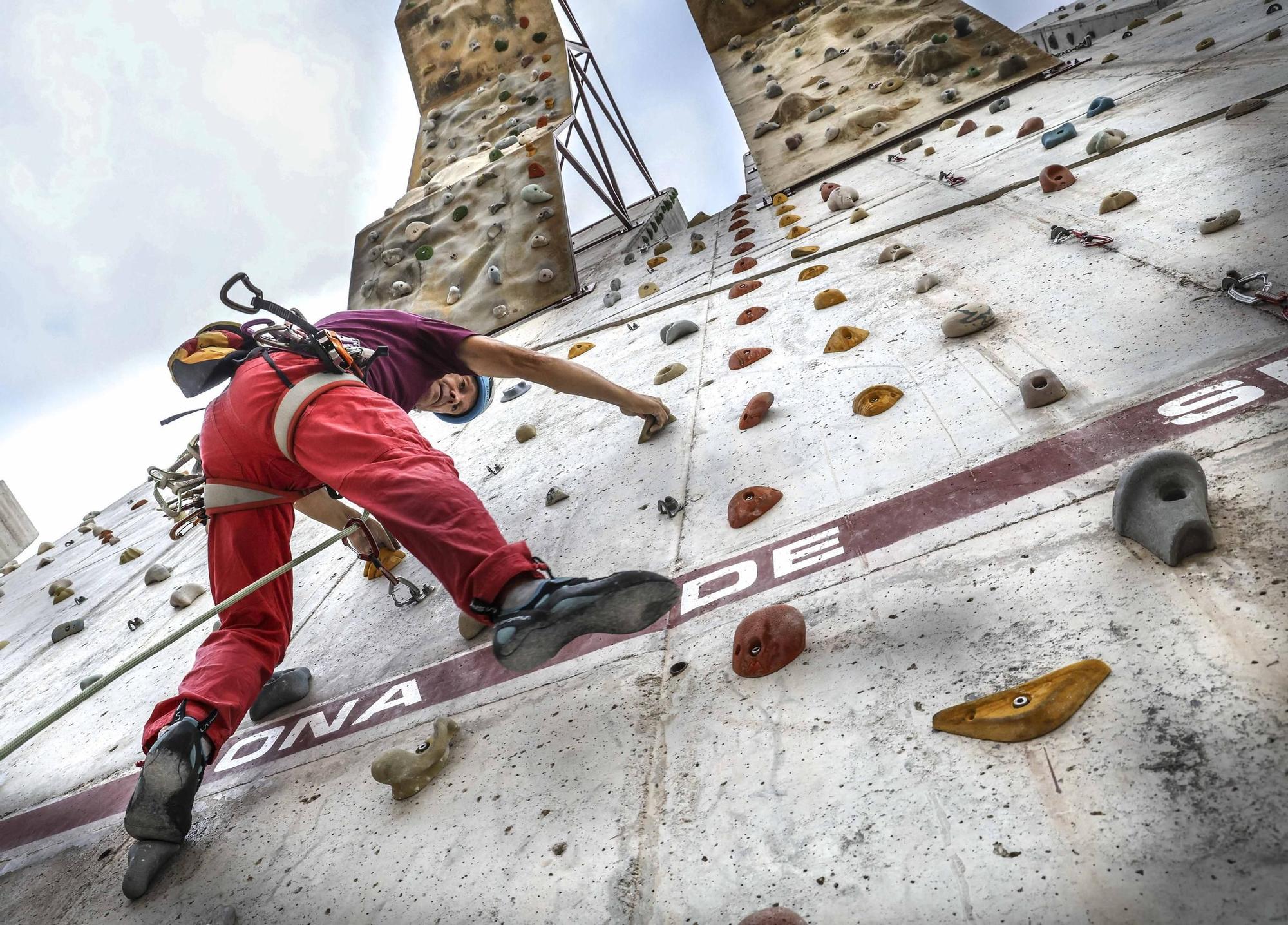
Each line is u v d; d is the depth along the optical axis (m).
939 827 1.25
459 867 1.58
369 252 8.59
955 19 7.77
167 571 4.86
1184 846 1.08
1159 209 3.11
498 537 1.76
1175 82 4.82
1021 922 1.07
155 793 1.91
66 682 3.77
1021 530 1.81
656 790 1.56
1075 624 1.50
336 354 2.17
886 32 8.28
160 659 3.51
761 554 2.17
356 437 1.94
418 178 9.70
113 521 7.93
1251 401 1.85
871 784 1.37
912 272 3.71
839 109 7.56
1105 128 4.51
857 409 2.65
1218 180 3.12
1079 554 1.66
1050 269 3.06
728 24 9.98
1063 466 1.95
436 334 2.65
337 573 3.53
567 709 1.92
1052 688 1.36
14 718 3.59
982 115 6.50
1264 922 0.96
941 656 1.57
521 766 1.79
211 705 2.05
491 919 1.42
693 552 2.32
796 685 1.67
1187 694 1.27
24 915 2.05
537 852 1.53
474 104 10.11
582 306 6.87
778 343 3.59
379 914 1.54
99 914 1.92
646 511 2.68
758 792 1.45
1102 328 2.47
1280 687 1.22
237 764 2.33
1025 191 4.10
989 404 2.36
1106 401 2.11
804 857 1.29
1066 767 1.25
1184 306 2.37
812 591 1.93
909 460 2.28
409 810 1.82
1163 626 1.41
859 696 1.56
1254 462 1.67
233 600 1.95
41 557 7.89
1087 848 1.13
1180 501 1.54
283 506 2.37
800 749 1.50
